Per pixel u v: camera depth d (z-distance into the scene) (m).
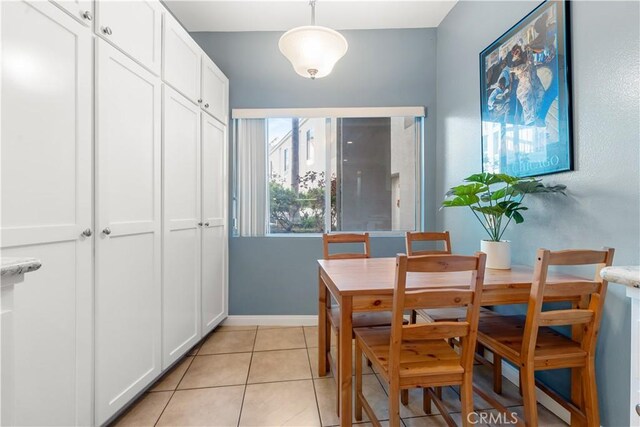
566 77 1.52
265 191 2.92
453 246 2.67
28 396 1.06
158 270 1.77
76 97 1.22
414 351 1.36
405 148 2.99
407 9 2.65
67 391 1.19
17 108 1.01
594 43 1.39
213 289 2.53
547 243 1.68
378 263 1.98
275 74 2.91
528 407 1.27
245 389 1.82
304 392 1.79
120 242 1.46
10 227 1.00
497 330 1.55
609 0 1.32
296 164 2.99
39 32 1.08
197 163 2.24
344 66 2.92
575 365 1.29
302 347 2.39
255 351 2.32
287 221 3.00
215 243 2.57
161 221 1.80
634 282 0.74
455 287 1.37
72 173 1.21
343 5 2.57
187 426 1.51
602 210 1.36
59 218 1.16
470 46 2.38
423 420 1.56
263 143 2.92
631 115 1.24
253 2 2.51
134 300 1.56
